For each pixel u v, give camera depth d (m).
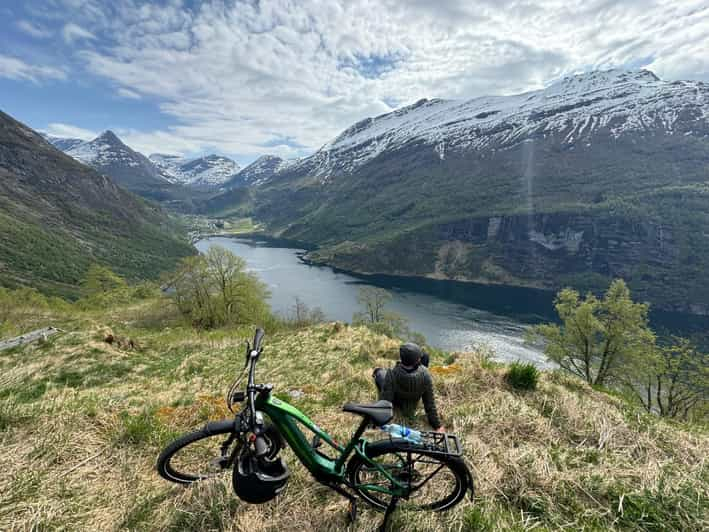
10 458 3.61
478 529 3.03
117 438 4.12
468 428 4.84
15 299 34.56
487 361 7.96
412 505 3.16
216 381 9.97
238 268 37.38
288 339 15.68
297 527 3.00
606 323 28.97
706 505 3.38
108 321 31.08
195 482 3.40
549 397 5.89
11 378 9.98
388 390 4.31
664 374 26.34
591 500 3.52
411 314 98.12
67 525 2.90
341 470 2.94
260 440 2.69
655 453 4.41
